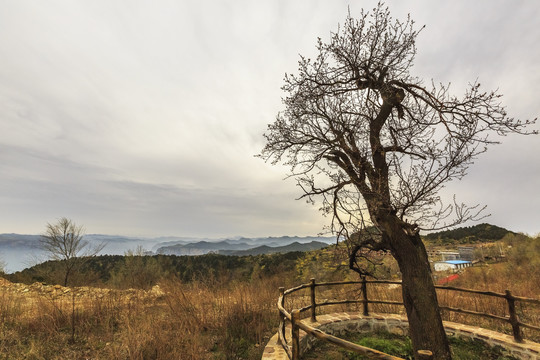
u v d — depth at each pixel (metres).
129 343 5.11
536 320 6.94
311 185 5.45
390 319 6.36
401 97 5.30
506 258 28.81
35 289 12.28
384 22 5.26
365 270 6.09
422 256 4.60
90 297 8.93
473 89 4.87
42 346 5.52
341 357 4.96
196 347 5.17
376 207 4.64
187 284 9.55
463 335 5.61
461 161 4.50
